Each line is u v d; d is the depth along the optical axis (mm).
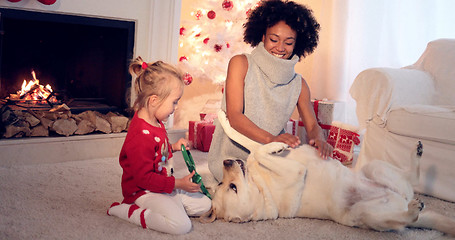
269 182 1912
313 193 1907
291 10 2092
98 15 2955
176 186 1717
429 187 2479
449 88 2891
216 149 2178
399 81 2775
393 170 1997
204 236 1691
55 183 2305
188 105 4031
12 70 2926
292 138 1863
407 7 3754
